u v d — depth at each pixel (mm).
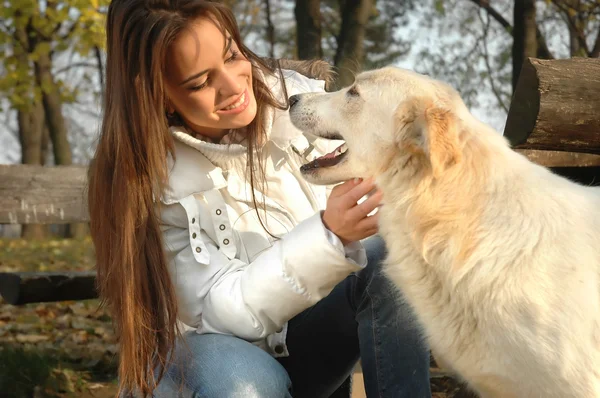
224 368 2451
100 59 12602
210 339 2617
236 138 2936
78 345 5477
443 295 2590
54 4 12055
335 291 2918
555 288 2371
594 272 2412
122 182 2588
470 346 2564
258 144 2838
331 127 2918
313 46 11344
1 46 12922
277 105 2941
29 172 4789
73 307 6879
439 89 2793
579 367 2340
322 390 3033
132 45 2586
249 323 2578
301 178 3033
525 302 2373
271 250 2568
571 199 2543
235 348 2535
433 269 2592
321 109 2949
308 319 2943
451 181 2523
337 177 2867
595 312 2371
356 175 2834
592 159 4328
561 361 2336
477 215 2504
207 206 2729
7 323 6199
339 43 11562
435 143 2410
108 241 2672
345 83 9195
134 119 2586
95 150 2787
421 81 2820
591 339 2363
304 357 2969
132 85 2588
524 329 2375
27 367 4543
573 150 3605
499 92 13820
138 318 2561
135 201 2592
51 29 12289
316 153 3115
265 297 2527
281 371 2508
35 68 15219
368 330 2756
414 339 2748
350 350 2967
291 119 3004
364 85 2869
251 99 2773
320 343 2943
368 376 2758
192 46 2580
